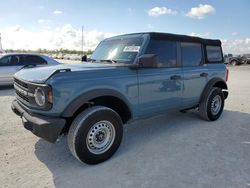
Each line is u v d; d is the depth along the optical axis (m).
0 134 4.64
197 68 5.13
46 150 3.98
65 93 3.17
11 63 10.16
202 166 3.48
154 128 5.15
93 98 3.40
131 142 4.37
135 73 3.91
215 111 5.73
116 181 3.10
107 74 3.58
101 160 3.56
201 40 5.32
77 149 3.32
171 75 4.51
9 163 3.52
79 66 3.85
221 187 2.96
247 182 3.07
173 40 4.63
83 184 3.03
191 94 5.06
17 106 3.88
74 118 3.45
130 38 4.42
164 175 3.23
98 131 3.51
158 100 4.35
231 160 3.67
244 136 4.71
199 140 4.48
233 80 14.76
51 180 3.11
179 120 5.74
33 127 3.26
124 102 3.79
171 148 4.11
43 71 3.61
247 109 6.97
